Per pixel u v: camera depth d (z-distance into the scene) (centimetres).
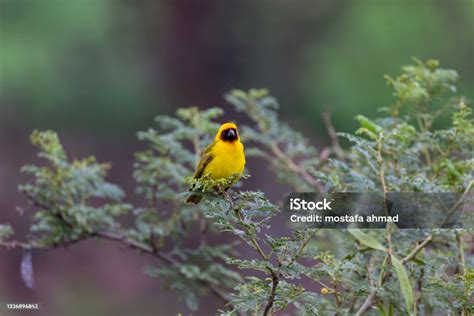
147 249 983
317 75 2348
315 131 2259
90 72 2227
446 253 784
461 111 791
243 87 2392
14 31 2159
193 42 2398
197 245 1716
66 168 959
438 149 825
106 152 2214
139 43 2334
